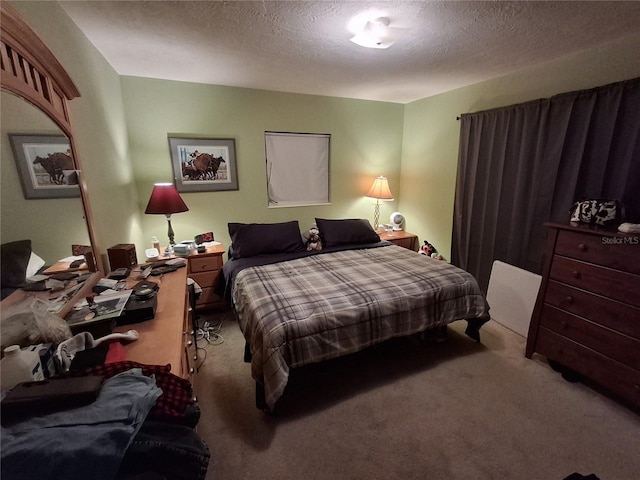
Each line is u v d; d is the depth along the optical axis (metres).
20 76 1.01
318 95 3.38
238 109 3.06
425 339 2.39
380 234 3.79
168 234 2.76
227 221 3.26
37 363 0.80
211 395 1.84
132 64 2.34
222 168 3.12
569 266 1.85
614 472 1.34
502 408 1.71
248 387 1.91
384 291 1.96
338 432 1.56
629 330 1.60
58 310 1.18
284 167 3.46
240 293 2.18
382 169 3.94
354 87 3.08
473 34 1.87
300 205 3.59
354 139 3.69
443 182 3.42
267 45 2.02
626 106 1.91
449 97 3.22
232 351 2.29
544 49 2.10
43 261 1.10
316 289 1.99
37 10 1.27
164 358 1.04
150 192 2.89
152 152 2.83
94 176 1.78
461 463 1.39
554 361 2.02
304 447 1.48
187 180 3.00
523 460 1.40
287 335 1.60
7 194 0.89
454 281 2.15
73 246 1.36
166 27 1.75
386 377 1.98
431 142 3.52
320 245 3.11
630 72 1.91
